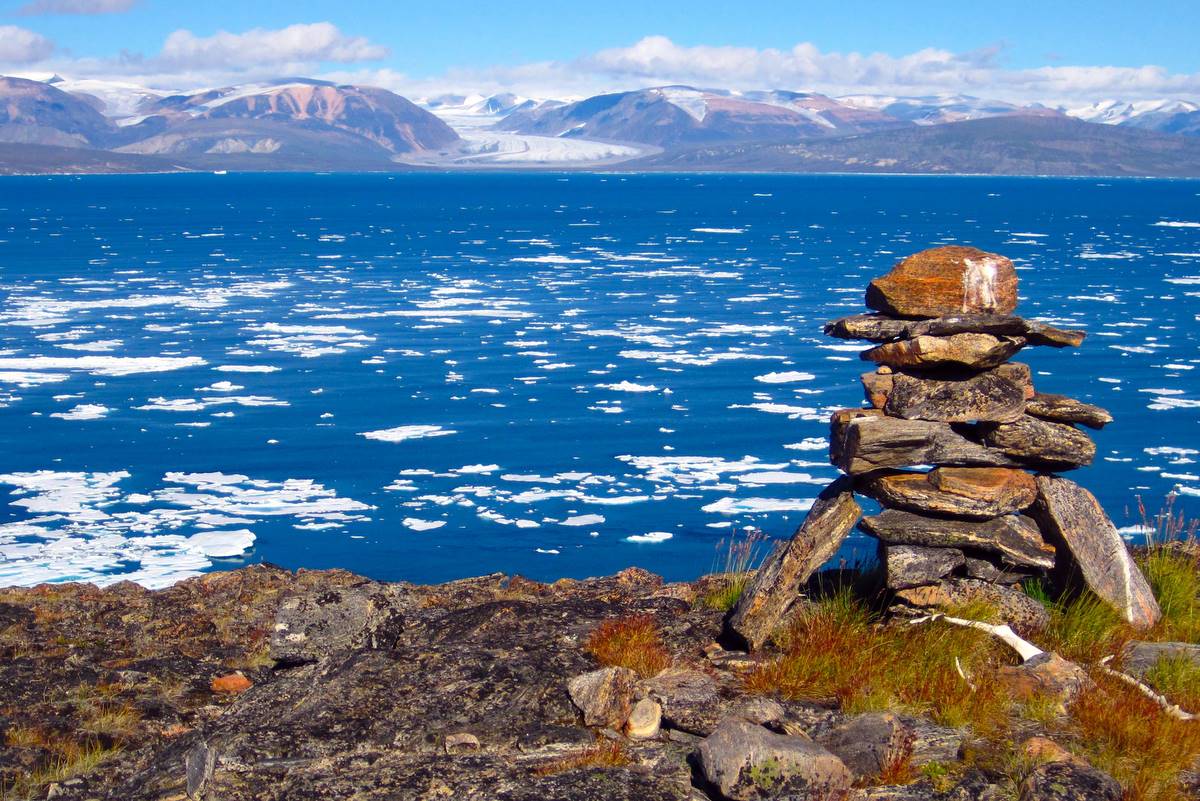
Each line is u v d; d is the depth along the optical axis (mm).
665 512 37719
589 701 6676
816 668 7219
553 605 9133
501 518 37188
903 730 6031
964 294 8125
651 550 33906
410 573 31859
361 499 39125
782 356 68125
